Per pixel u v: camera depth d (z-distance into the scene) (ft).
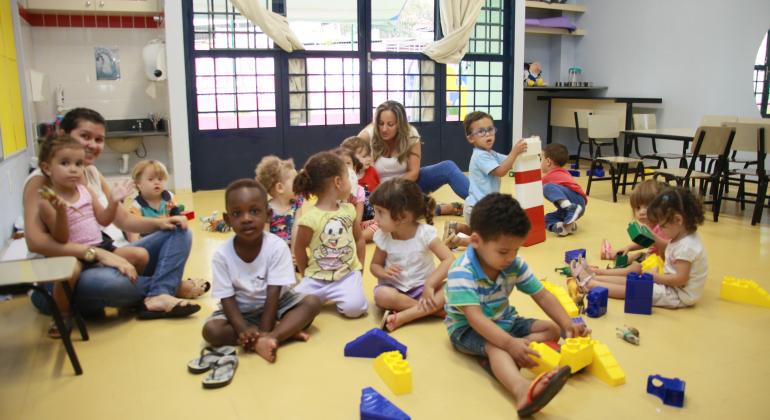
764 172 14.06
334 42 20.47
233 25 18.94
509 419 5.58
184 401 5.96
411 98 21.90
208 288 9.08
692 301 8.43
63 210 7.07
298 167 20.49
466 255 6.37
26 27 17.17
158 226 8.31
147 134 18.84
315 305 7.50
